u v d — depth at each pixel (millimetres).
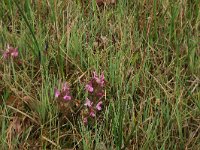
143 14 553
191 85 460
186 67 500
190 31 515
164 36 513
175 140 424
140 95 459
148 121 428
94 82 436
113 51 490
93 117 431
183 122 434
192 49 491
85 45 495
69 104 425
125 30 503
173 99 442
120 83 454
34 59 484
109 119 431
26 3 524
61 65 474
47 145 416
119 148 395
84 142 395
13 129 415
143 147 403
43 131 424
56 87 442
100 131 415
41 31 501
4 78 450
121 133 395
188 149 413
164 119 429
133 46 496
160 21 531
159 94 438
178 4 538
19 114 436
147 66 477
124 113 423
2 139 393
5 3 550
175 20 531
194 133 417
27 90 455
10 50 470
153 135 414
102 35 525
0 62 474
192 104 450
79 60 490
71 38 496
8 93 445
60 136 412
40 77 470
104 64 472
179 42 508
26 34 497
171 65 479
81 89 447
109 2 566
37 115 434
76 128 427
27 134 412
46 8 544
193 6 550
